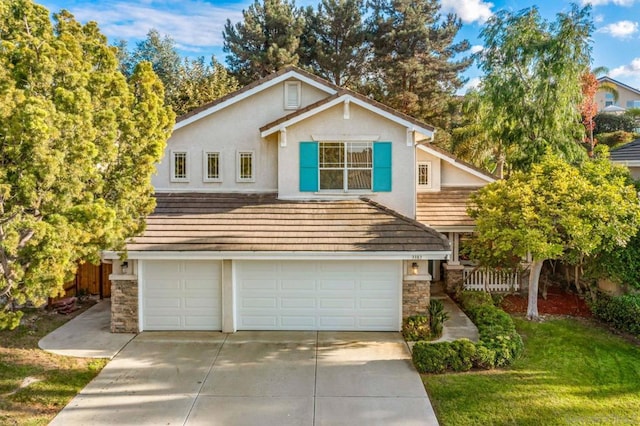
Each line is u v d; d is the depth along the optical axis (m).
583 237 13.88
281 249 14.46
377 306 15.35
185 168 18.50
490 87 23.12
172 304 15.29
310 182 17.39
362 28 41.34
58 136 8.83
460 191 21.12
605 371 12.05
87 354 13.19
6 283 9.20
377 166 17.28
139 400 10.62
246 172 18.52
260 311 15.40
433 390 11.05
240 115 18.45
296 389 11.19
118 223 10.69
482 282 19.55
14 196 8.81
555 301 18.06
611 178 16.42
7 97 8.40
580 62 21.83
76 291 18.77
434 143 38.59
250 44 42.03
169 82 41.62
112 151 10.30
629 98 64.38
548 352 13.25
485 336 13.38
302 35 42.72
